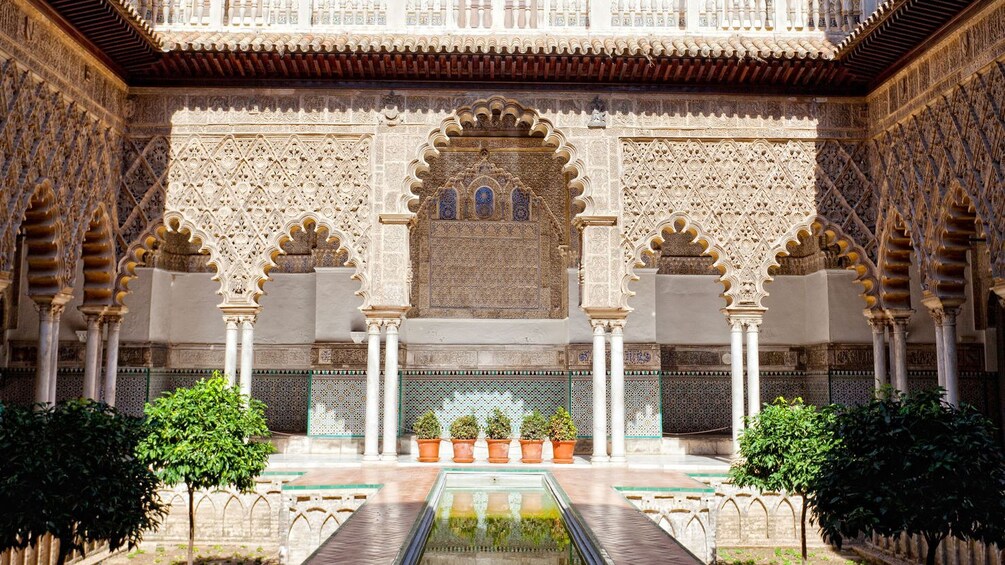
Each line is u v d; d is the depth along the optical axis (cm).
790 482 619
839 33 933
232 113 923
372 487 689
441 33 930
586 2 941
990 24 711
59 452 489
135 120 920
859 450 506
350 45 862
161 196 914
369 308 908
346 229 914
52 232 796
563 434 968
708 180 925
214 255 909
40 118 751
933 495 479
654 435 1097
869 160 930
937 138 796
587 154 923
